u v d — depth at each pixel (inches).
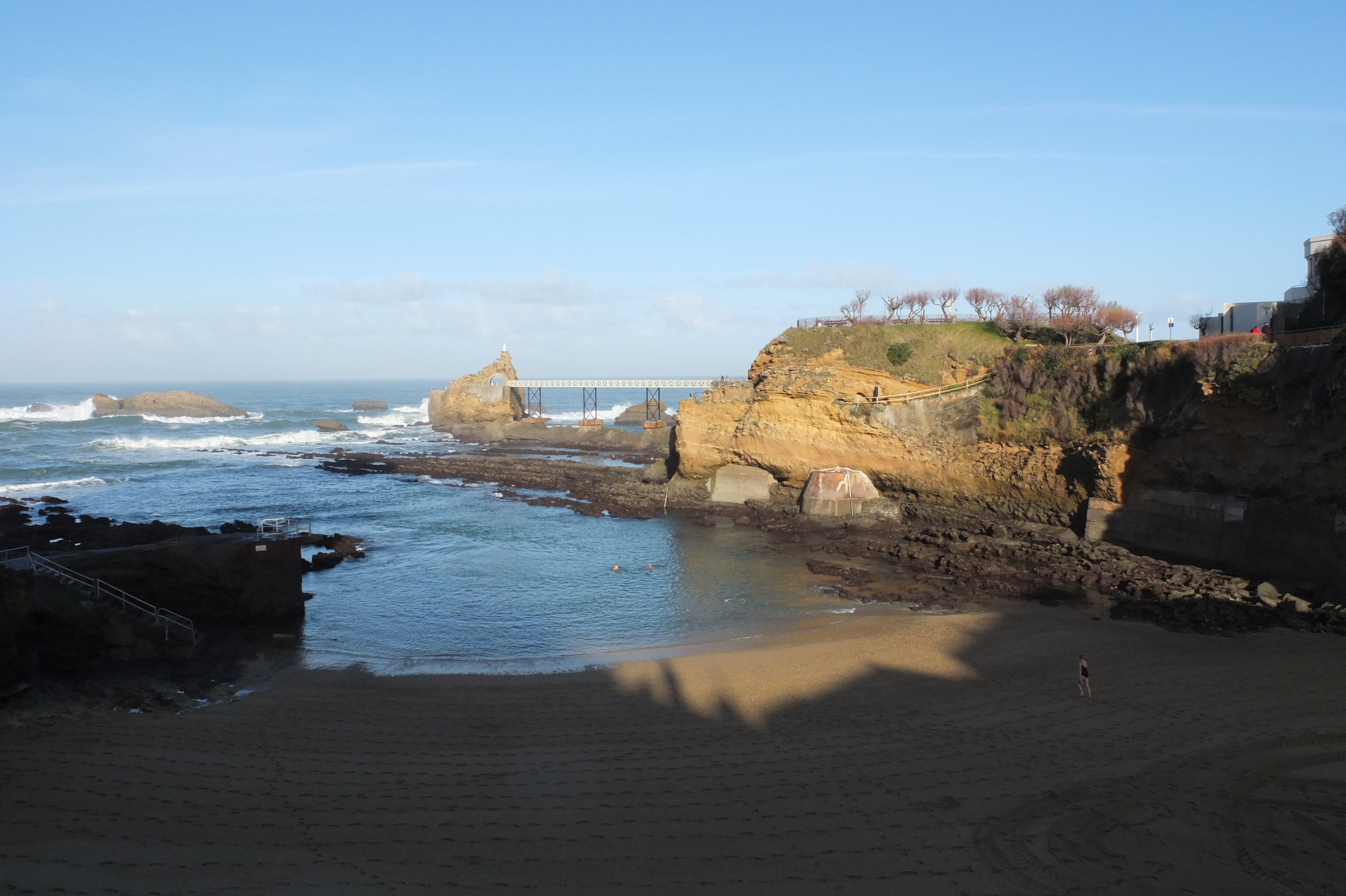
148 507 2733.8
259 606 1453.0
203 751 897.5
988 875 625.9
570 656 1304.1
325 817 743.7
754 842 685.9
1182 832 685.9
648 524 2485.2
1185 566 1732.3
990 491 2276.1
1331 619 1343.5
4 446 4448.8
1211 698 1024.9
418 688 1135.6
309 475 3570.4
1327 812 719.7
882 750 883.4
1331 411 1483.8
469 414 5674.2
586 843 690.2
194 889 615.8
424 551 2117.4
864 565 1941.4
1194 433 1771.7
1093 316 2536.9
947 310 2908.5
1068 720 959.6
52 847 679.7
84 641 1128.8
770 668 1212.5
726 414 2773.1
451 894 611.2
